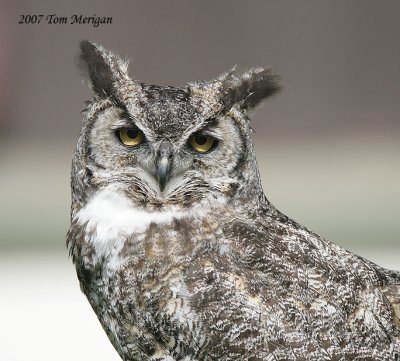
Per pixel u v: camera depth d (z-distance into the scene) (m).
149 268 13.28
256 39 40.19
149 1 38.56
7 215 31.98
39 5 38.53
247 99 14.09
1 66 39.62
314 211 33.16
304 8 40.56
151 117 13.59
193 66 39.56
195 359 13.11
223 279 13.17
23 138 39.91
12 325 21.56
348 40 40.94
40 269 25.92
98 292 13.73
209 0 39.56
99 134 13.82
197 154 13.70
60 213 32.59
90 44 14.31
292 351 12.89
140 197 13.71
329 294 13.23
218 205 13.77
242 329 12.95
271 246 13.45
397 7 40.97
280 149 40.19
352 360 13.02
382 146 40.53
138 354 13.52
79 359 20.50
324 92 40.56
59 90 39.66
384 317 13.44
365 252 26.23
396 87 41.16
